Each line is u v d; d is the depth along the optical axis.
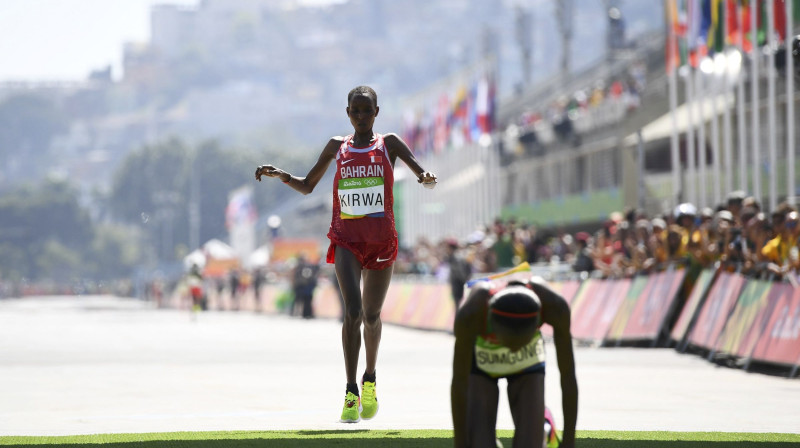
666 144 108.81
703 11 71.06
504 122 195.75
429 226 142.88
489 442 19.28
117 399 36.66
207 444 25.08
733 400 34.94
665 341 57.12
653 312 56.69
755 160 64.44
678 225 56.19
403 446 24.56
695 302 53.41
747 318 46.12
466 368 18.97
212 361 55.56
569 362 19.17
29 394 38.47
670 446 24.66
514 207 152.50
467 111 123.69
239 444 25.03
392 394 37.66
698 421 29.81
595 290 64.31
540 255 80.75
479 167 125.44
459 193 133.38
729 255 50.31
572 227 137.62
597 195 125.75
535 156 144.62
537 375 19.47
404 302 98.38
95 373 47.91
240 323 117.88
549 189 141.75
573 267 70.62
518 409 19.41
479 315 18.81
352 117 28.95
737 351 46.12
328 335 85.38
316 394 38.16
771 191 61.34
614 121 120.50
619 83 124.81
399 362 53.06
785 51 54.81
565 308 19.02
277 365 52.31
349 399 29.70
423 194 144.62
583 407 33.25
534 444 19.00
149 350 66.06
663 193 109.38
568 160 135.12
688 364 48.28
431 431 27.44
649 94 117.50
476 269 81.81
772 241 46.03
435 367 49.91
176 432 27.62
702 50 71.56
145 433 27.38
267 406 34.34
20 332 95.62
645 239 61.34
